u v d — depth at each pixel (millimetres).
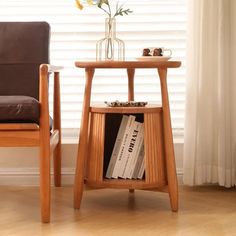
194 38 2232
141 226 1742
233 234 1651
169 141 1919
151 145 1926
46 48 2195
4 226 1744
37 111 1691
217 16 2240
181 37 2463
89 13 2459
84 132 1936
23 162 2428
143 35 2471
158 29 2467
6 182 2426
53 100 2318
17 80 2154
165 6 2465
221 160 2246
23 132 1713
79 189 1954
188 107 2248
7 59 2170
